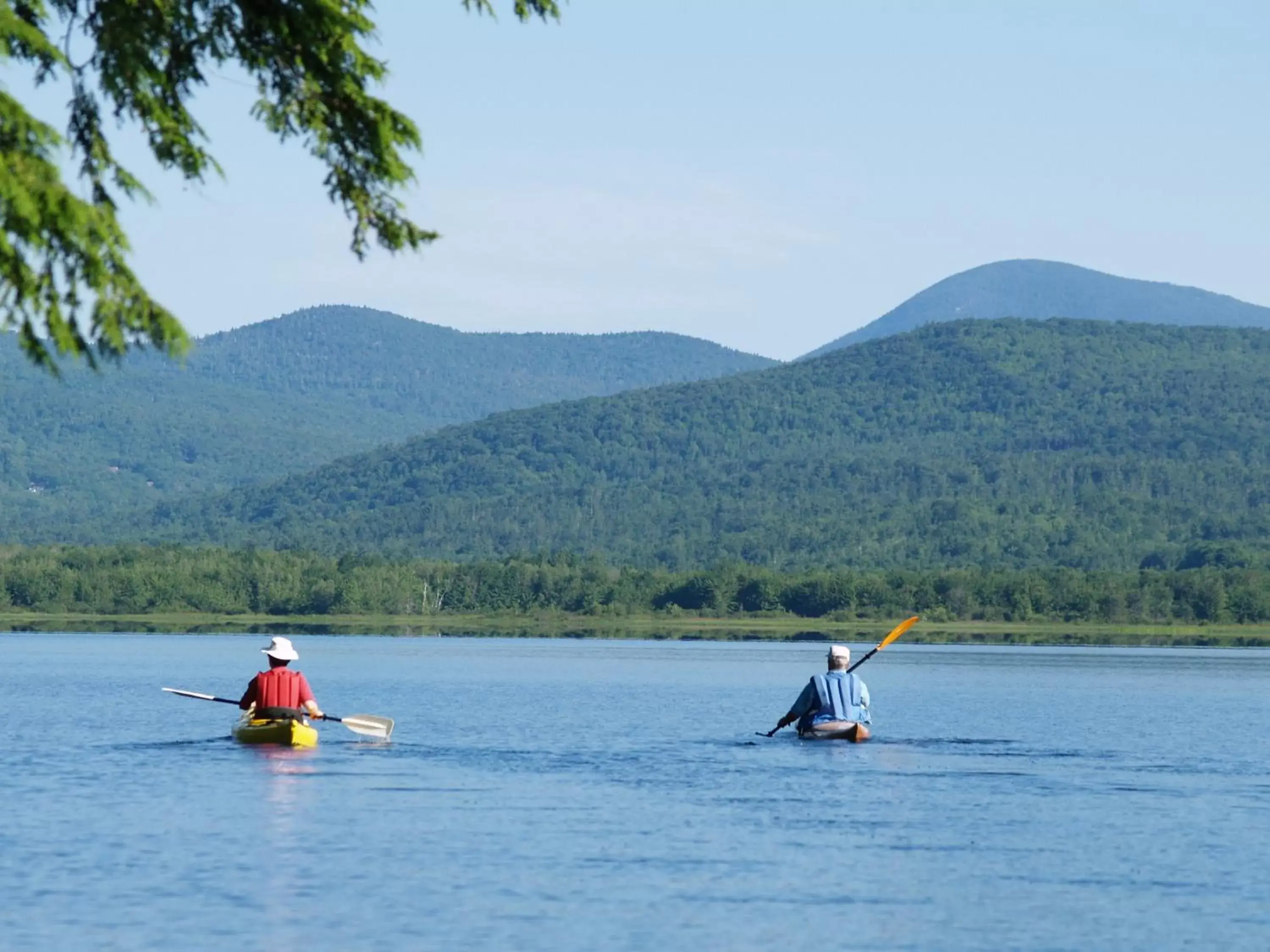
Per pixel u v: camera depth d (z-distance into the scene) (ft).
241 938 182.60
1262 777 333.83
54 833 247.70
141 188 150.00
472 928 189.16
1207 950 182.19
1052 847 244.22
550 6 169.17
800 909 201.05
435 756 359.46
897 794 300.40
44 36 134.92
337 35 157.58
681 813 274.16
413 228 164.04
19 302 131.54
